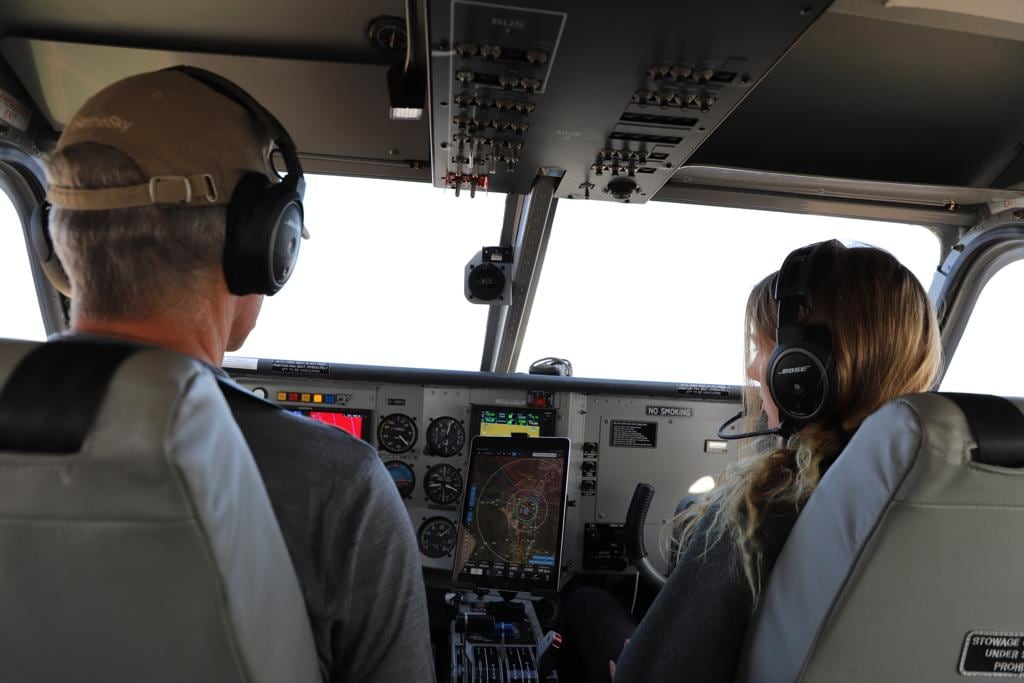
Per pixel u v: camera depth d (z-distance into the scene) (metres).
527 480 2.55
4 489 0.58
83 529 0.59
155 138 0.80
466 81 1.62
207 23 2.24
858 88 2.55
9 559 0.62
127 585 0.62
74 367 0.57
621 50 1.45
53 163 0.79
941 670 0.95
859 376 1.09
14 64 2.33
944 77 2.50
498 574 2.46
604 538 3.08
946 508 0.83
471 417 3.05
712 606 1.11
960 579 0.89
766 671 1.01
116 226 0.79
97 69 2.35
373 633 0.93
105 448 0.55
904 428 0.82
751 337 1.32
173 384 0.56
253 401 0.89
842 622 0.91
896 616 0.91
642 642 1.20
